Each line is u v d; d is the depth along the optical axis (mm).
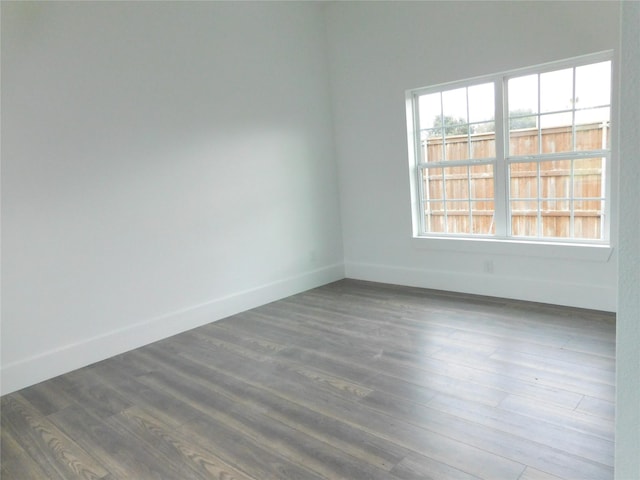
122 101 3510
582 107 3566
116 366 3344
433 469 1955
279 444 2230
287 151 4695
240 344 3574
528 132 3869
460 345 3191
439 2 4070
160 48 3707
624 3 635
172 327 3891
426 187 4625
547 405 2359
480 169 4207
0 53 2930
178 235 3900
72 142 3273
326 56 5004
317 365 3078
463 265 4387
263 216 4527
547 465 1923
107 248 3488
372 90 4695
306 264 4965
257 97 4398
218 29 4074
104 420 2598
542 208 3914
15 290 3070
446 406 2432
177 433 2404
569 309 3713
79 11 3260
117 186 3518
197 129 3975
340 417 2420
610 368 2693
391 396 2586
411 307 4105
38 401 2895
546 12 3523
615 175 3441
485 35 3854
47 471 2189
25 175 3074
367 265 5160
